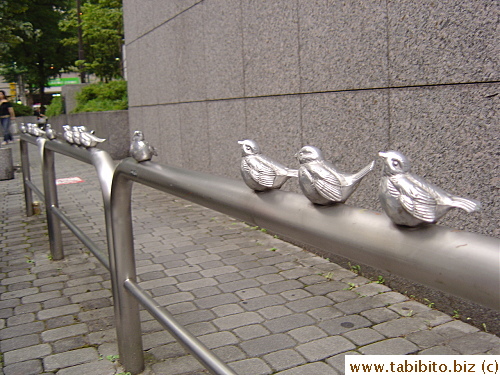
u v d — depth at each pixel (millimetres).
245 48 5188
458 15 2885
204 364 1706
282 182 1441
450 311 3027
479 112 2832
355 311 3117
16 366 2678
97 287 3768
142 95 9031
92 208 6512
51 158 4242
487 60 2760
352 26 3676
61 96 19531
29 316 3301
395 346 2680
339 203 1257
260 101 5008
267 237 4754
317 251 4191
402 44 3268
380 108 3504
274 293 3439
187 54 6750
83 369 2615
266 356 2635
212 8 5852
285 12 4434
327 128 4066
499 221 2785
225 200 1617
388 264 1075
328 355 2619
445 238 983
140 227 5320
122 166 2328
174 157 7621
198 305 3309
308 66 4203
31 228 5664
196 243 4668
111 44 18812
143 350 2766
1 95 17344
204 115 6387
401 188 1034
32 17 29016
